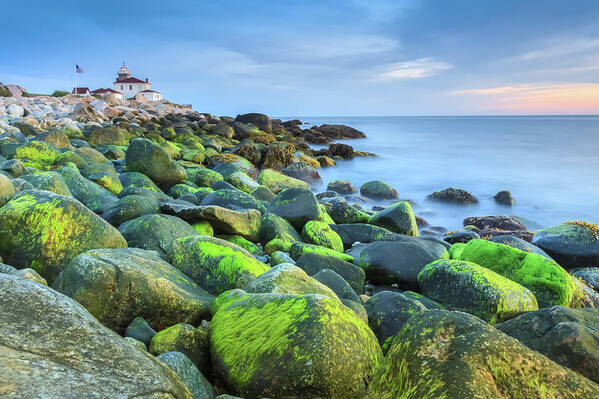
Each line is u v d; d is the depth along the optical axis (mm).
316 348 3244
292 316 3627
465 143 47469
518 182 24219
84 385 1928
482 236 11938
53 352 2061
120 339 2342
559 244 9945
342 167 29125
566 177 25500
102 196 10062
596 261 9555
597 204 19125
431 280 6762
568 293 6801
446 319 2914
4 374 1808
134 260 5227
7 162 9781
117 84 105375
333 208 12273
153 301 4586
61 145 18234
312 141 44844
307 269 7156
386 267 7484
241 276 5758
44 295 2396
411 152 38594
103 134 25906
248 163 22719
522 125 103000
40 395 1776
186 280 5656
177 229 7477
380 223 11266
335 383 3180
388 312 5219
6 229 5559
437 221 15922
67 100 55000
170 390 2119
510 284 6242
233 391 3486
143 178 12719
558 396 2629
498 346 2693
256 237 9367
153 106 67875
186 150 23625
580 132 67688
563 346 4090
